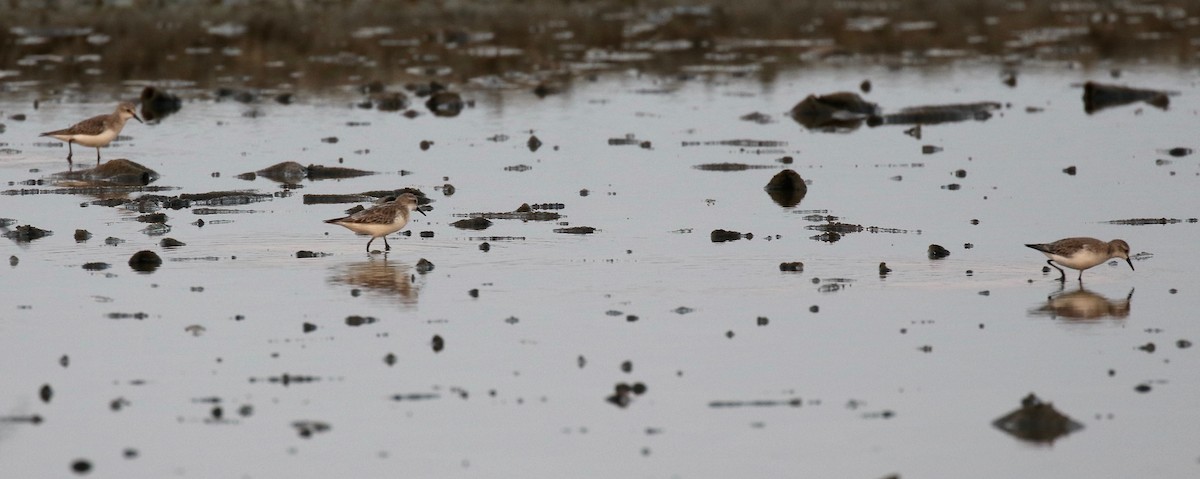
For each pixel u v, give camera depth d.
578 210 91.50
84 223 86.69
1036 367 59.34
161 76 155.25
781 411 54.31
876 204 93.50
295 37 185.25
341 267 75.69
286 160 109.38
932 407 54.81
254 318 65.56
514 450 50.44
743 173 105.06
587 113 133.62
